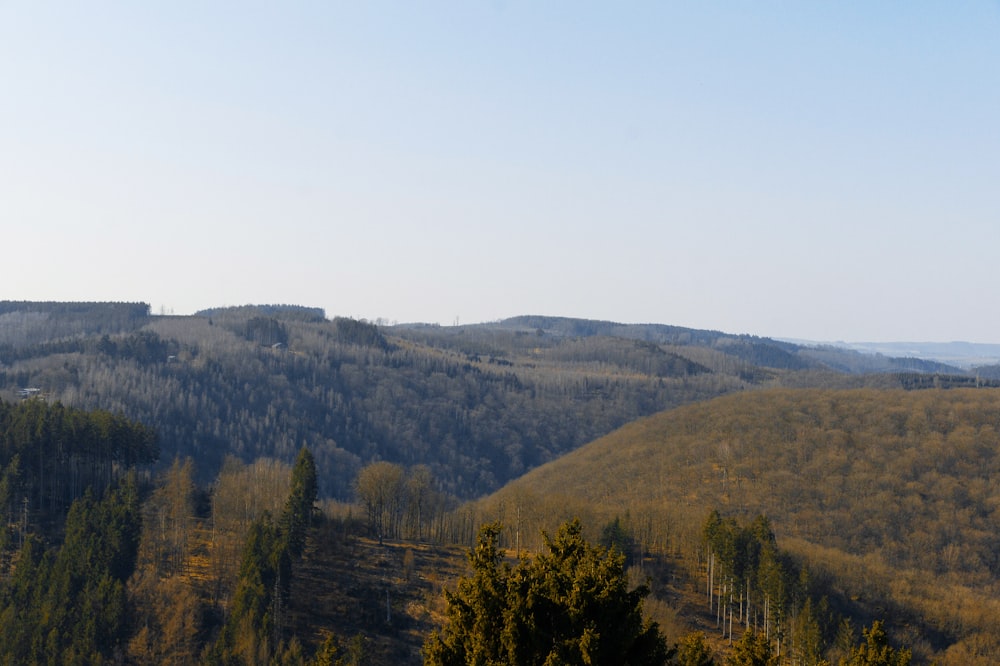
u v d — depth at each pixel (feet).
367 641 364.17
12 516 436.76
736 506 653.71
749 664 199.11
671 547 495.82
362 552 451.12
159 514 449.06
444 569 444.96
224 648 329.52
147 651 338.95
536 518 493.77
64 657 326.03
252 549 374.22
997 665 391.24
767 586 379.76
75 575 359.25
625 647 121.39
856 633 391.65
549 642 121.70
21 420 467.52
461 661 130.00
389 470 501.97
